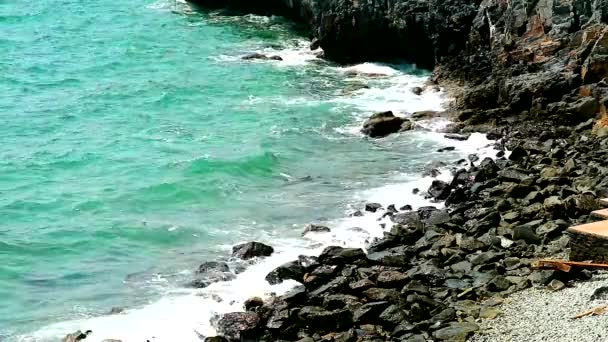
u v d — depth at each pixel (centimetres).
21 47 6375
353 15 5656
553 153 3844
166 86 5366
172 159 4147
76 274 3062
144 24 7112
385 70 5578
